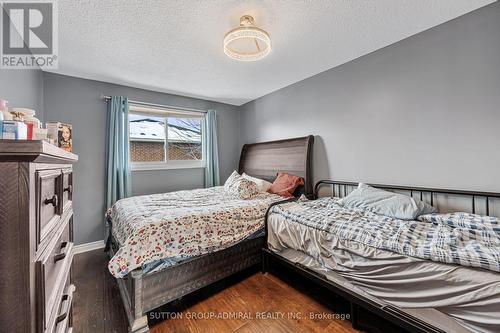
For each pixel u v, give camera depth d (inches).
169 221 66.9
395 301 48.1
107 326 59.6
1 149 19.7
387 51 83.0
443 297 41.6
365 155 91.4
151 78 110.2
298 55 89.5
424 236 53.4
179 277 65.3
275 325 59.0
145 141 131.5
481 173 64.2
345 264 56.7
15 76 66.7
